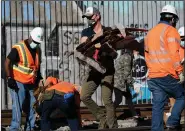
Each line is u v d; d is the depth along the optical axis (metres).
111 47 17.95
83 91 18.00
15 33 25.05
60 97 16.62
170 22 15.66
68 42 25.78
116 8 26.23
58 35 25.66
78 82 25.61
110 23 26.14
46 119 16.89
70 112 16.94
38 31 17.88
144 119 22.64
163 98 15.54
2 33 24.81
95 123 21.59
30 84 17.97
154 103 15.59
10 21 24.97
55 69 25.58
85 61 17.72
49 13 25.53
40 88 17.64
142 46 18.77
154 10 26.64
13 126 17.84
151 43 15.55
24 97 17.94
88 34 18.16
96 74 17.92
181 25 26.78
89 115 22.41
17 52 17.72
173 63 15.17
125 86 21.89
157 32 15.48
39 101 17.19
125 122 21.62
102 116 18.38
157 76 15.45
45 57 25.45
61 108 16.77
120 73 21.83
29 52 17.86
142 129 18.53
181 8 27.11
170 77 15.39
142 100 26.12
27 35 25.23
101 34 17.91
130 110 22.44
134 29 18.45
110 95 18.12
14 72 17.77
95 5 26.02
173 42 15.14
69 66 25.67
